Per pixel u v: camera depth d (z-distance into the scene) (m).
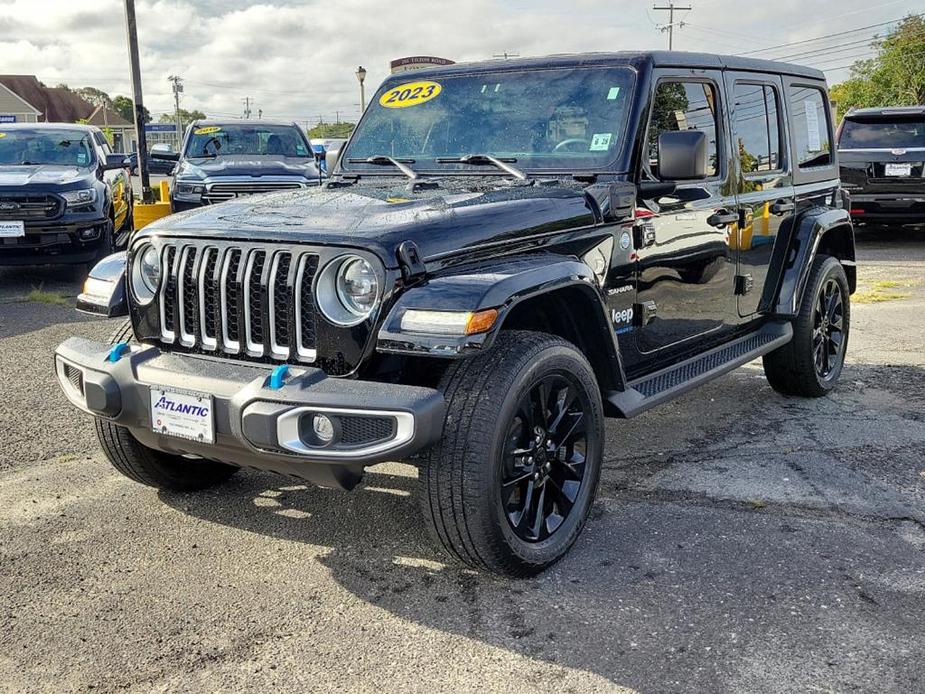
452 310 2.85
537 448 3.27
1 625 2.99
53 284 10.07
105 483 4.25
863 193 12.57
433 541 3.52
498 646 2.84
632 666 2.72
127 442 3.78
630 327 3.96
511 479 3.13
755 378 6.07
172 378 3.10
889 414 5.22
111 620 3.03
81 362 3.30
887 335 7.29
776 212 5.09
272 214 3.32
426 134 4.37
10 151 10.86
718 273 4.58
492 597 3.16
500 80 4.32
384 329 2.90
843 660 2.73
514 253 3.31
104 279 3.71
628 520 3.78
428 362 3.26
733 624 2.95
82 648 2.86
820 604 3.07
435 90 4.48
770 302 5.18
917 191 12.27
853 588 3.18
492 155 4.12
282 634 2.93
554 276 3.16
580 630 2.93
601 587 3.21
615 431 4.97
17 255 9.59
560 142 4.02
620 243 3.79
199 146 12.77
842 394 5.67
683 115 4.23
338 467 2.90
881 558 3.41
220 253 3.20
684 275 4.29
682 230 4.20
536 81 4.22
